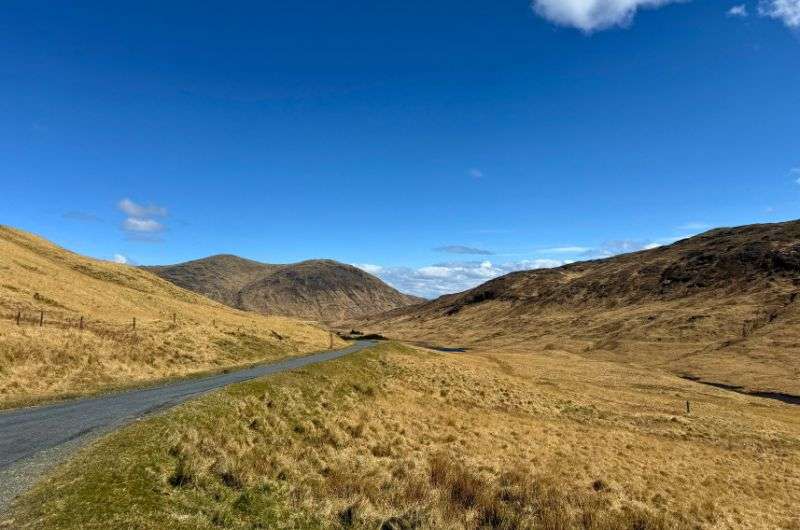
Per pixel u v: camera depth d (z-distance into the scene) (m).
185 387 24.56
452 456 20.75
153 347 36.12
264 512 11.25
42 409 18.12
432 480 16.41
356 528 11.80
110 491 10.11
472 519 13.77
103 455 11.87
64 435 13.98
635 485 22.31
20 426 15.16
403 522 12.23
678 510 19.56
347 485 14.24
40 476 10.50
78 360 27.38
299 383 25.33
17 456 11.91
